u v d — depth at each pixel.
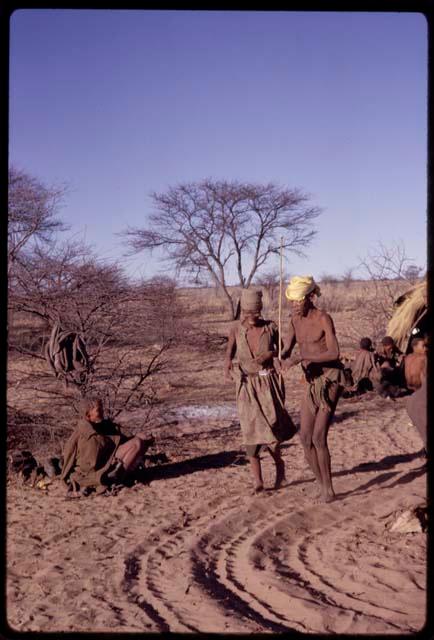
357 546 4.88
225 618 3.71
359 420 10.24
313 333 6.15
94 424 7.16
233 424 10.17
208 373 14.78
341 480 6.81
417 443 8.43
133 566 4.71
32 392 9.63
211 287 31.36
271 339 6.49
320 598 3.97
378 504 5.92
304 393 6.21
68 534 5.49
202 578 4.42
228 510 6.01
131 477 7.14
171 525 5.64
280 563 4.68
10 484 7.12
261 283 34.91
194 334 9.07
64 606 4.00
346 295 31.08
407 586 4.08
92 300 8.20
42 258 8.22
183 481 7.08
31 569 4.73
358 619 3.58
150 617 3.76
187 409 11.52
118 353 8.48
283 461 7.32
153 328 8.41
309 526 5.48
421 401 4.98
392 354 9.41
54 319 8.27
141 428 8.65
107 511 6.14
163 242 32.84
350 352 15.45
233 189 33.12
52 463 7.23
